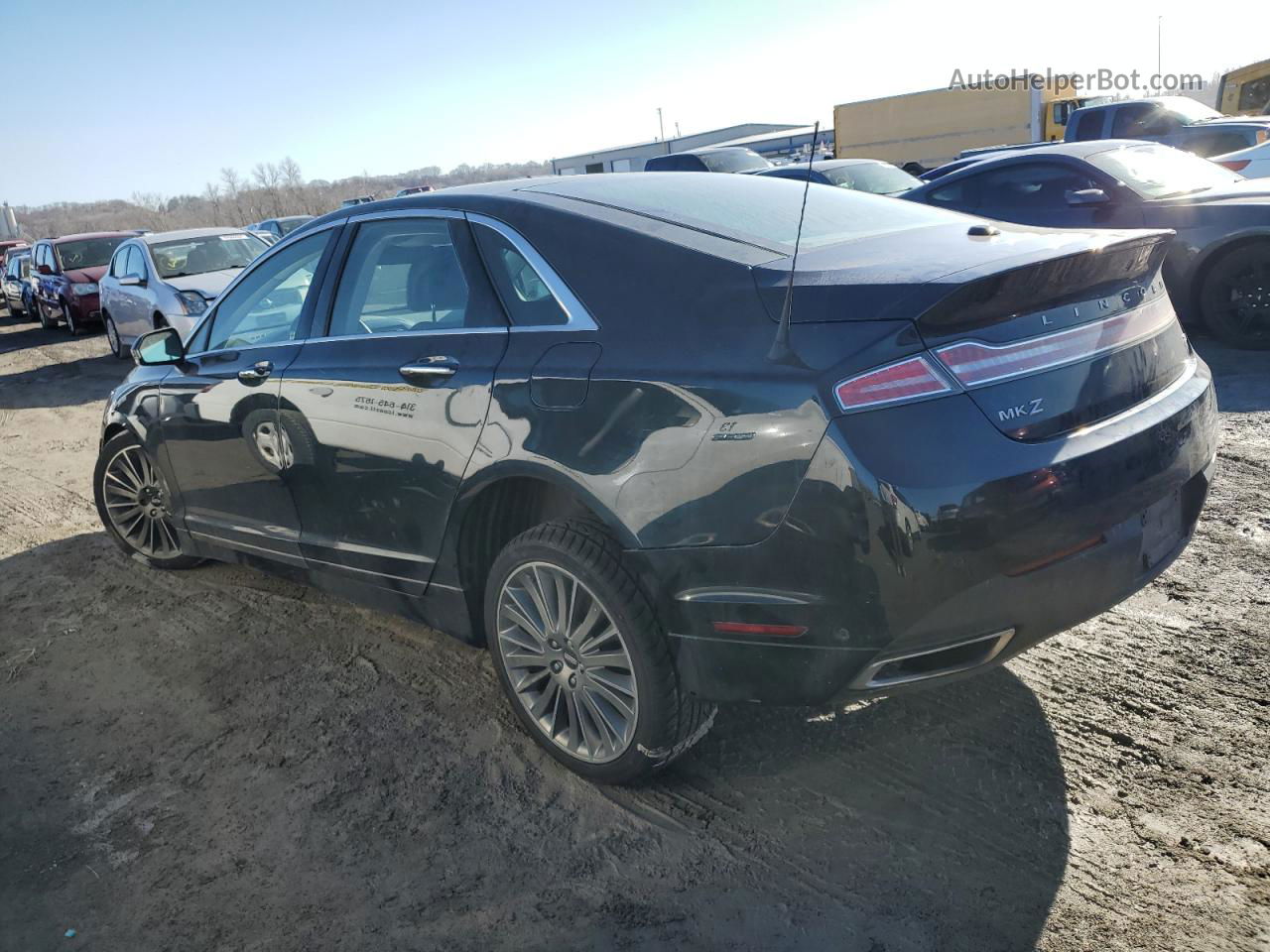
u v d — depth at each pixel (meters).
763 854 2.39
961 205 8.43
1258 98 22.19
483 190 3.09
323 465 3.30
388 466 3.04
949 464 2.03
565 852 2.46
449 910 2.30
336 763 2.95
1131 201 7.23
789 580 2.17
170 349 3.98
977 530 2.04
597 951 2.14
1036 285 2.18
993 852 2.32
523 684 2.82
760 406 2.15
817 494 2.09
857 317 2.12
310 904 2.36
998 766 2.63
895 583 2.07
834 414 2.06
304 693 3.39
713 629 2.31
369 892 2.38
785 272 2.32
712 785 2.68
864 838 2.41
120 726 3.28
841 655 2.17
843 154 27.31
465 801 2.71
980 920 2.12
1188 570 3.66
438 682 3.39
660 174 3.38
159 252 11.21
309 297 3.48
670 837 2.48
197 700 3.41
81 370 11.95
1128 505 2.24
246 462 3.69
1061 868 2.25
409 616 3.27
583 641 2.60
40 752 3.16
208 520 4.08
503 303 2.80
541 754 2.90
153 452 4.25
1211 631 3.21
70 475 6.75
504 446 2.65
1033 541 2.10
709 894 2.27
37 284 16.81
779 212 2.87
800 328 2.17
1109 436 2.23
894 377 2.05
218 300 3.98
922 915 2.14
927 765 2.67
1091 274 2.32
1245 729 2.68
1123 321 2.40
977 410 2.08
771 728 2.91
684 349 2.33
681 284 2.44
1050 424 2.16
